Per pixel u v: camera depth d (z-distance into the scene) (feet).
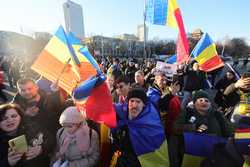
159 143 8.75
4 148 7.95
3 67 57.72
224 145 6.73
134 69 33.17
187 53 16.97
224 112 13.71
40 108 10.54
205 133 9.32
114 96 13.53
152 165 8.55
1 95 23.75
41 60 10.86
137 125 8.85
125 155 8.76
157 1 17.97
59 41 11.03
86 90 8.87
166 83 13.21
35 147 8.18
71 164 8.42
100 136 9.43
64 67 10.94
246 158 5.46
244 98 11.33
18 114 8.31
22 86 10.41
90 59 12.41
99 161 9.08
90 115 9.03
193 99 10.28
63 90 12.01
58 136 8.90
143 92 9.22
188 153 9.02
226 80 19.26
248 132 5.59
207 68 18.95
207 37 19.08
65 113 8.57
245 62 52.90
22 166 7.81
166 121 11.51
